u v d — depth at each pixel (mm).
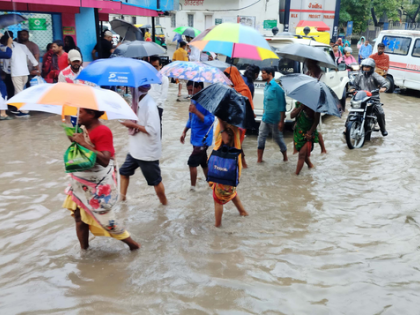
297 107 6527
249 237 4457
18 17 9719
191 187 5758
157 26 26344
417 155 7672
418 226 4809
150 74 4555
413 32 14633
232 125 4395
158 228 4598
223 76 5441
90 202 3678
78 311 3162
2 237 4258
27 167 6324
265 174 6527
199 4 28031
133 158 4988
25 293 3363
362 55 19969
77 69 7848
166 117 10141
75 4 9977
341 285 3611
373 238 4516
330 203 5449
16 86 9602
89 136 3625
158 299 3334
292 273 3773
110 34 12875
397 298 3447
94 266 3789
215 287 3518
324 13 20109
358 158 7438
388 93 15500
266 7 25031
